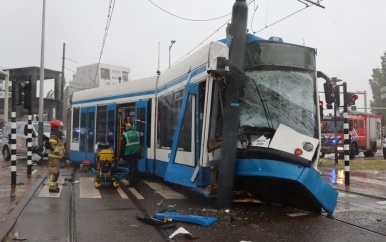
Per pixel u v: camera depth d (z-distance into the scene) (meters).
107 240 6.38
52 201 9.37
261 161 7.98
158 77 13.16
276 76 8.63
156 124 12.80
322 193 7.96
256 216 7.94
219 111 8.60
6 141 21.52
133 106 14.34
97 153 11.88
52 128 10.74
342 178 14.26
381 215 8.21
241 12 8.34
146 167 13.10
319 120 8.66
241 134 8.38
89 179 13.29
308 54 8.89
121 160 13.11
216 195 8.49
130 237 6.55
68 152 18.06
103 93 15.79
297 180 7.70
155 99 12.99
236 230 6.93
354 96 13.49
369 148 27.80
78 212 8.30
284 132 8.18
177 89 10.93
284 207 8.81
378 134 29.36
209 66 8.80
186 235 6.51
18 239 6.30
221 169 8.27
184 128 9.44
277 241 6.34
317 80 8.84
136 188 11.57
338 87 13.16
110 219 7.74
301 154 7.93
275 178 8.20
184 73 10.48
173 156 9.38
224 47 8.39
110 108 15.12
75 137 17.55
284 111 8.51
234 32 8.34
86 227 7.13
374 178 14.36
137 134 11.95
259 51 8.65
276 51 8.71
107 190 11.15
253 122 8.42
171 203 9.35
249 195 9.32
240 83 8.16
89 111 16.55
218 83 8.48
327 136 24.17
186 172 9.12
